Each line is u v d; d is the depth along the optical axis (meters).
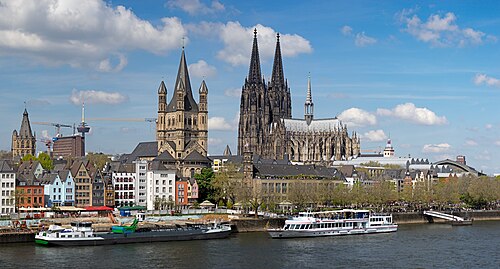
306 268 184.88
